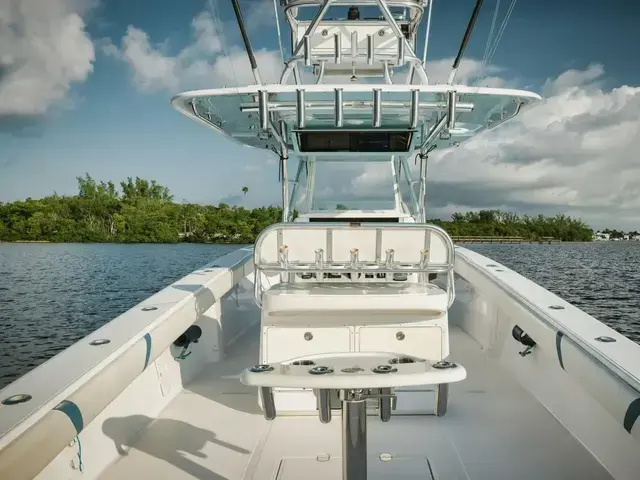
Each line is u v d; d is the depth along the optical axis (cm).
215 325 411
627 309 2609
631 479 231
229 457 271
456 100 265
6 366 2239
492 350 419
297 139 317
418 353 290
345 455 190
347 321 290
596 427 265
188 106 280
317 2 347
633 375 210
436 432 294
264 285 461
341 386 185
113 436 270
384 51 344
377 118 251
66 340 2617
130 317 292
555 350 265
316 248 275
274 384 188
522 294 337
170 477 252
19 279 3988
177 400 340
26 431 173
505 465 260
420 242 269
